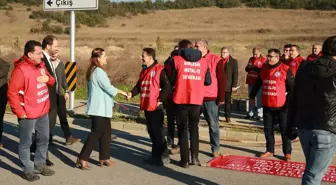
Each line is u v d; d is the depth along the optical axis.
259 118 10.66
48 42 7.26
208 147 8.30
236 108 12.24
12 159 7.35
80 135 9.25
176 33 55.47
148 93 6.87
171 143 7.75
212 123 7.46
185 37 49.59
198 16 72.50
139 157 7.58
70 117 10.69
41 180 6.25
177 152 7.75
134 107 12.20
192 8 82.56
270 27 60.78
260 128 9.71
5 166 6.92
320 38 45.72
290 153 7.34
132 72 16.39
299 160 7.44
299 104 4.79
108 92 6.60
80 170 6.75
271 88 7.21
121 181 6.25
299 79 4.78
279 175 6.58
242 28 60.88
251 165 7.08
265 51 31.39
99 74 6.50
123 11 71.00
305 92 4.68
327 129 4.55
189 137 7.48
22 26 58.00
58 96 8.08
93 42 40.12
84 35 51.00
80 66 17.31
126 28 61.38
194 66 6.61
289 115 5.05
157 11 76.44
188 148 6.89
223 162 7.23
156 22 67.38
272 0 80.81
